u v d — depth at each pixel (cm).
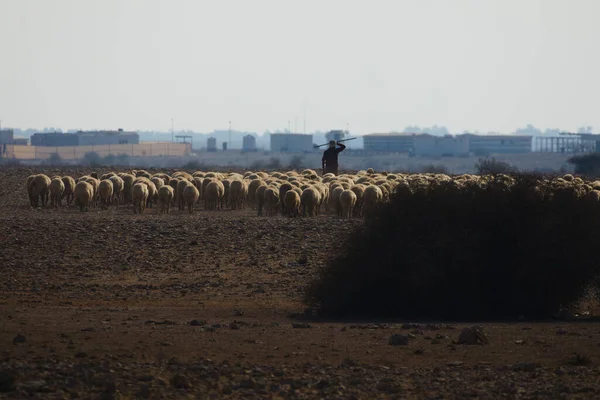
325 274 12888
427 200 12800
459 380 8694
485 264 12769
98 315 12156
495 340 10694
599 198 14388
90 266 15862
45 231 18388
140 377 8512
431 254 12619
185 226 19325
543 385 8562
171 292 14162
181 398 7900
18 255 16450
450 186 13062
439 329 11400
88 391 8056
